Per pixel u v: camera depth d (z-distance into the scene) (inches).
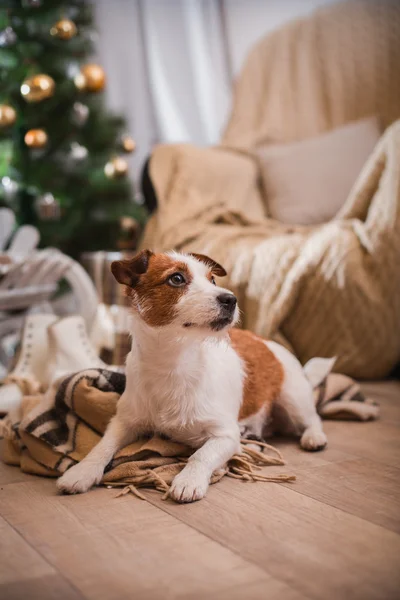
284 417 84.3
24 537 53.2
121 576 45.8
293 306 124.7
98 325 126.5
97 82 159.3
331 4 183.8
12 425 76.7
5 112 145.3
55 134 182.9
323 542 51.4
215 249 133.9
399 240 118.0
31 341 111.4
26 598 42.8
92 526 55.5
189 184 151.7
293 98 178.2
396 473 70.2
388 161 120.7
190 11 224.4
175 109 226.8
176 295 66.1
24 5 169.9
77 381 76.6
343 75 174.6
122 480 67.1
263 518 56.9
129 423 71.8
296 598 42.4
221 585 44.3
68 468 69.7
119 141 190.5
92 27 186.7
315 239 124.4
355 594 43.0
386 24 169.9
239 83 185.6
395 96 167.3
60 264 125.3
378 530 53.9
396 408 103.3
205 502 61.3
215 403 69.7
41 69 174.4
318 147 161.2
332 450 79.7
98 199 189.0
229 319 65.6
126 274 68.4
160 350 67.8
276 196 162.6
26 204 189.6
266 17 214.8
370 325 121.0
